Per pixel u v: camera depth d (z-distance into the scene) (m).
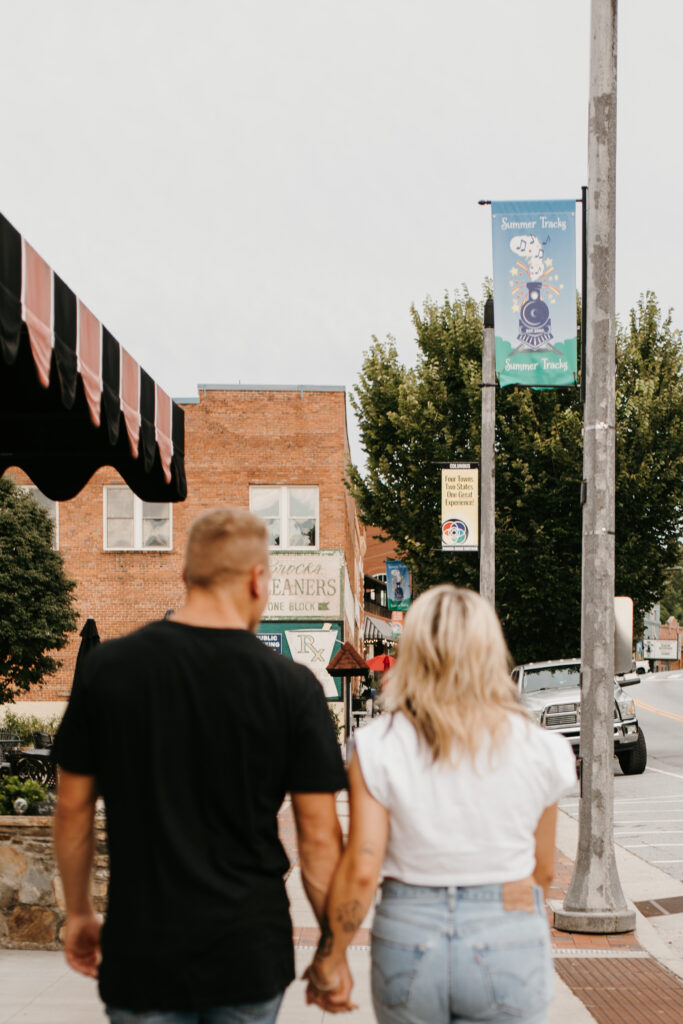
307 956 7.12
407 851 2.67
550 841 2.82
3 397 7.43
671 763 22.47
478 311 28.59
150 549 30.55
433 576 28.02
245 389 31.02
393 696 2.79
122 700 2.64
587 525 8.09
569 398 27.22
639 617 28.66
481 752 2.66
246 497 30.91
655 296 28.75
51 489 8.84
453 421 27.61
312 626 30.56
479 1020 2.58
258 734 2.65
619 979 6.52
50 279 5.70
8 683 26.11
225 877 2.59
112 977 2.55
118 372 6.98
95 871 7.12
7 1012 5.53
